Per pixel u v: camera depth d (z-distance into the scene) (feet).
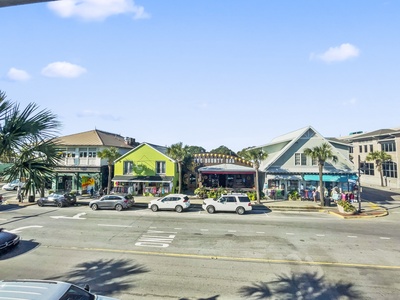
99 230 63.26
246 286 35.04
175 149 116.16
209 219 76.38
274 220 75.31
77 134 141.18
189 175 142.92
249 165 145.79
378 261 43.70
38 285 22.02
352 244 52.70
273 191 110.73
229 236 58.23
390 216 82.23
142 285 35.22
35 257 45.29
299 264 42.34
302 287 34.78
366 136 182.60
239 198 85.51
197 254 46.85
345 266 41.55
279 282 36.17
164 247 50.62
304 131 113.19
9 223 70.49
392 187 160.35
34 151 16.01
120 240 55.16
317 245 51.98
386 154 163.63
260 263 42.75
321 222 72.95
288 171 112.27
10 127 14.69
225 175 132.57
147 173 121.60
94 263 42.65
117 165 123.85
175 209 88.17
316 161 112.98
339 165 112.06
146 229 64.34
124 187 120.37
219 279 37.06
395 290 33.99
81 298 22.04
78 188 126.21
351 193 105.29
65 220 74.23
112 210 90.58
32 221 72.90
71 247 50.49
